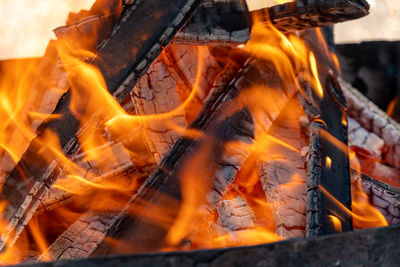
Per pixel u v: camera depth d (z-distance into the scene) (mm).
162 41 1361
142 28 1369
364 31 2713
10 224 1273
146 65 1367
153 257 675
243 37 1440
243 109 1572
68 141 1313
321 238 761
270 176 1651
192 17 1421
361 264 788
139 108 1783
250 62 1685
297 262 749
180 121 1755
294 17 1437
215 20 1435
